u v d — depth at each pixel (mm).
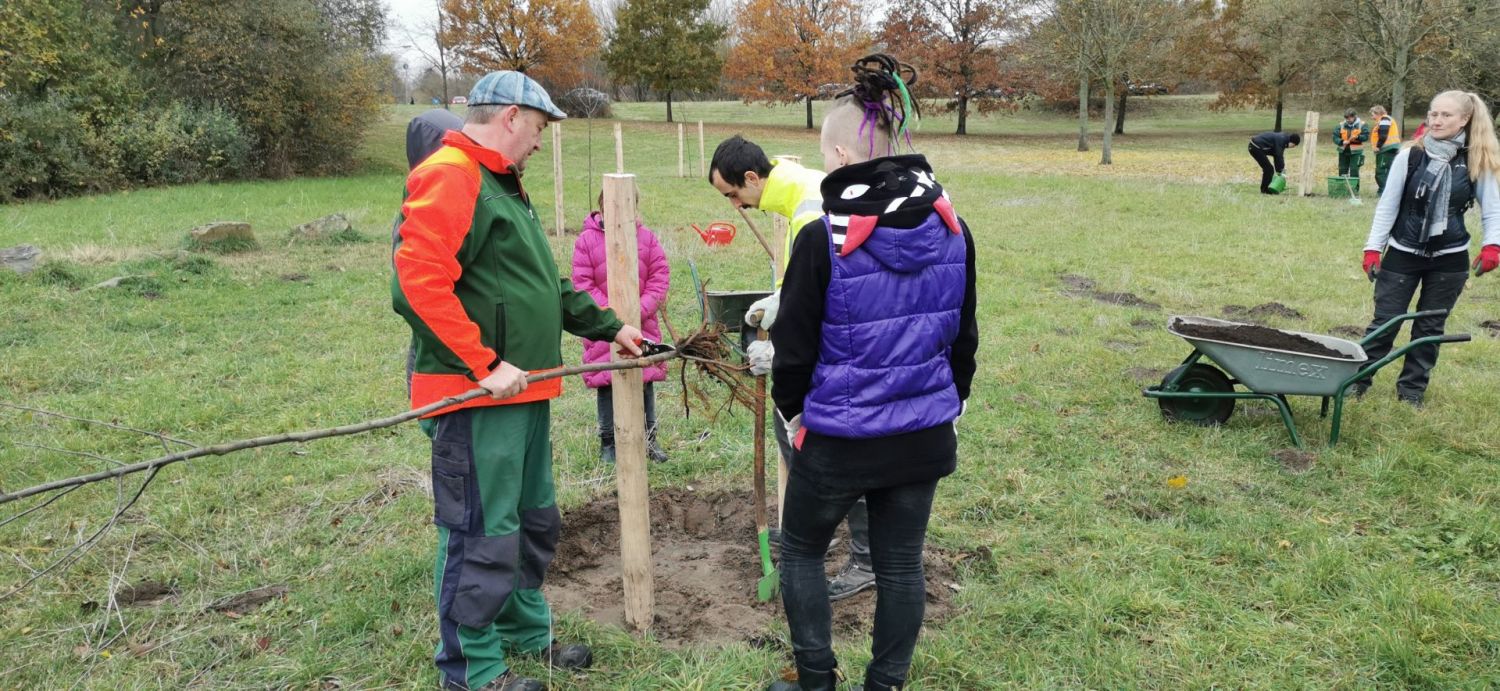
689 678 3051
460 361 2717
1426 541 3986
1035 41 34938
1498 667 3102
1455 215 5406
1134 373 6453
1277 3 36344
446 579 2852
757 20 42656
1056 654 3248
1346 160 17234
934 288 2420
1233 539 4016
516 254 2764
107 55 24203
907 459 2492
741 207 3408
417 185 2562
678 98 57219
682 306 8734
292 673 3125
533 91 2756
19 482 4785
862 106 2535
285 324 8188
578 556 4043
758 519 3500
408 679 3068
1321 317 8156
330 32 28688
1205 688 3043
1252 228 13008
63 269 9422
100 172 21031
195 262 10250
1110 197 17047
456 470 2770
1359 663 3152
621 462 3225
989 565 3848
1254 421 5457
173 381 6531
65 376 6609
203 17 25234
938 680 3074
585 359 4961
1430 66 30781
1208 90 63625
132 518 4352
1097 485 4660
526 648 3158
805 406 2512
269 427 5652
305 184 23891
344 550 4047
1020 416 5578
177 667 3188
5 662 3225
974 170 24375
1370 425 5344
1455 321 7949
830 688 2824
